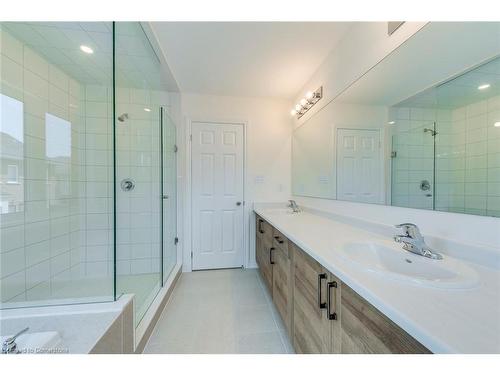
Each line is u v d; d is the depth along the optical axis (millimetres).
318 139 2311
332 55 1989
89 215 2266
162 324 1771
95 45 1859
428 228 1091
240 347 1509
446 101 997
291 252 1415
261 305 2062
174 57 2096
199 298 2199
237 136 3010
